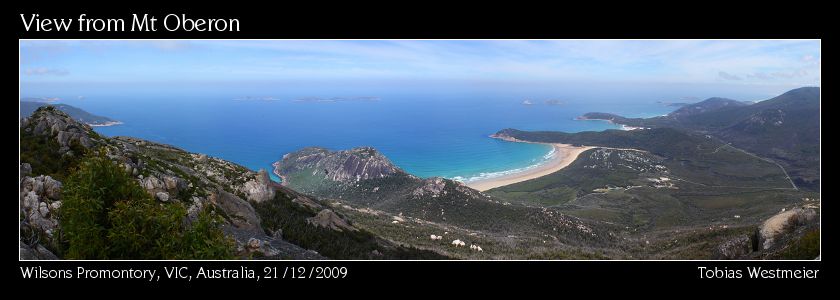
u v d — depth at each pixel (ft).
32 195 86.38
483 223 407.64
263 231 139.95
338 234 177.37
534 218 400.88
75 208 59.52
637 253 247.09
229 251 63.57
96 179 61.26
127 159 125.59
